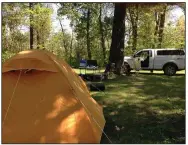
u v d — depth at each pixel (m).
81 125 4.25
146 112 6.60
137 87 9.83
